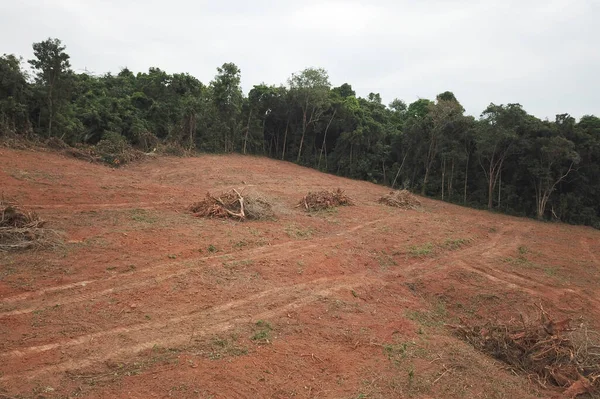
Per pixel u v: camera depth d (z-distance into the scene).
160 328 6.27
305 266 9.74
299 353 6.04
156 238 10.13
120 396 4.65
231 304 7.40
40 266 7.87
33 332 5.78
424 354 6.53
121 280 7.70
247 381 5.17
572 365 6.45
